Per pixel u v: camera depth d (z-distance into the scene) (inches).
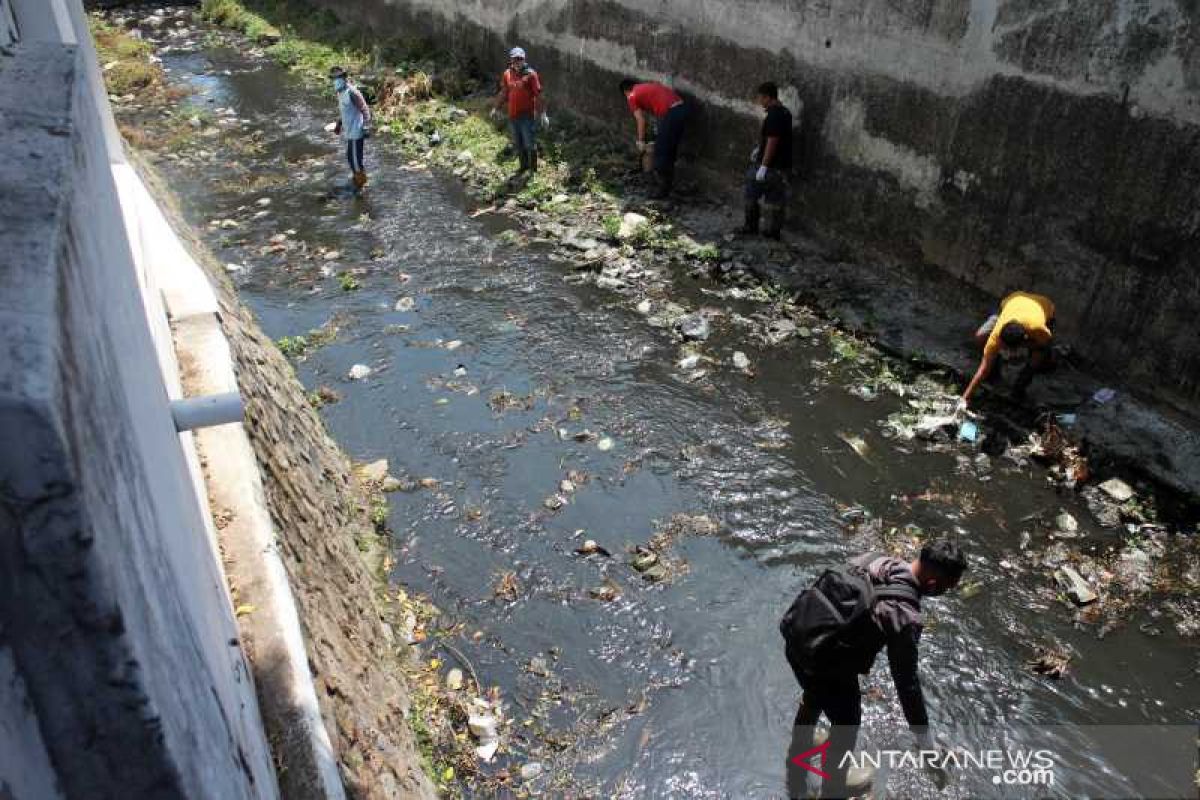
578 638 194.9
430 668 187.8
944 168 285.4
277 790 109.1
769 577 208.1
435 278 339.6
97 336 52.6
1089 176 244.5
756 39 341.7
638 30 399.9
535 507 229.6
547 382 277.7
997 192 271.1
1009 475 235.5
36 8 129.4
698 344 293.6
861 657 149.0
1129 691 180.5
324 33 639.8
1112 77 231.9
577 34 438.3
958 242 288.4
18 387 39.0
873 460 242.7
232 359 199.6
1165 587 202.4
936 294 301.7
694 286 326.3
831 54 312.8
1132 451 234.5
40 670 44.8
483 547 218.2
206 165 443.5
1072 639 191.8
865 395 267.0
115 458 50.6
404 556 216.4
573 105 457.7
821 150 328.5
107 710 47.1
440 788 163.0
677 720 177.5
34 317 41.9
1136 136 230.4
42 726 46.3
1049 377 260.8
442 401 270.2
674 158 377.7
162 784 50.5
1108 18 229.3
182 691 57.0
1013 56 254.8
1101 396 250.5
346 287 332.8
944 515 223.9
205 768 58.5
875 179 311.1
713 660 189.0
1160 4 217.0
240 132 486.3
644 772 168.1
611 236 358.6
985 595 202.2
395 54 565.0
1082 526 219.0
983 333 258.5
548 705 180.5
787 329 297.4
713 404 266.1
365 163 446.6
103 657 45.3
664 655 190.5
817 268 327.9
